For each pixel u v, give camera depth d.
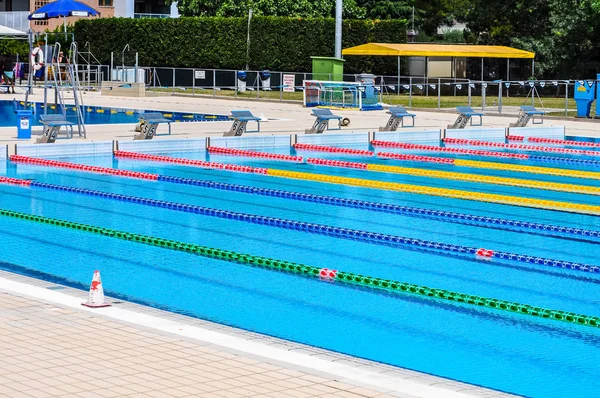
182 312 8.59
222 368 6.09
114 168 17.98
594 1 40.06
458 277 10.23
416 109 31.95
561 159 20.45
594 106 35.03
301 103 34.88
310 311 8.71
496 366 7.20
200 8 49.44
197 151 20.86
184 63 44.41
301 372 6.05
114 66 45.62
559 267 10.80
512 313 8.77
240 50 43.44
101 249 11.26
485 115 29.91
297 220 13.38
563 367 7.19
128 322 7.21
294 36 42.72
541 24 45.75
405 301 9.13
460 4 54.75
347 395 5.60
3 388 5.60
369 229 12.83
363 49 39.25
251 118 22.03
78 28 46.56
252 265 10.59
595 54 43.84
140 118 20.83
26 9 54.97
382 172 18.52
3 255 10.80
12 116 28.25
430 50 38.22
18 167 17.94
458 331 8.13
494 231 12.93
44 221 12.91
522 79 44.06
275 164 19.34
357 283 9.86
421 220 13.67
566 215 14.14
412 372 6.23
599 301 9.27
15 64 41.94
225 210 13.99
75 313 7.43
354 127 25.25
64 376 5.86
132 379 5.83
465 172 18.56
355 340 7.84
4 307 7.54
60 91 22.92
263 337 6.97
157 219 13.31
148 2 57.03
